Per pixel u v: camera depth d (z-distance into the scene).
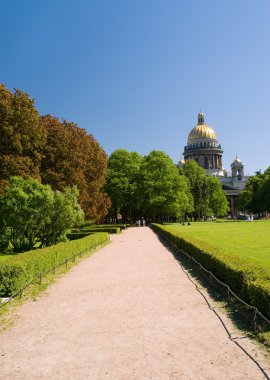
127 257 29.55
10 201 32.91
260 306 11.59
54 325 12.36
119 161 92.56
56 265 23.19
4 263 17.08
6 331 11.91
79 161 49.91
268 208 102.62
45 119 49.22
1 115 39.19
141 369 8.68
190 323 12.12
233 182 182.38
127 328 11.78
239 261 16.80
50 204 34.12
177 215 91.25
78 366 8.97
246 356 9.23
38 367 9.00
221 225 73.50
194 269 22.77
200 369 8.59
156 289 17.44
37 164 42.78
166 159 91.94
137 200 90.50
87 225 73.88
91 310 14.08
